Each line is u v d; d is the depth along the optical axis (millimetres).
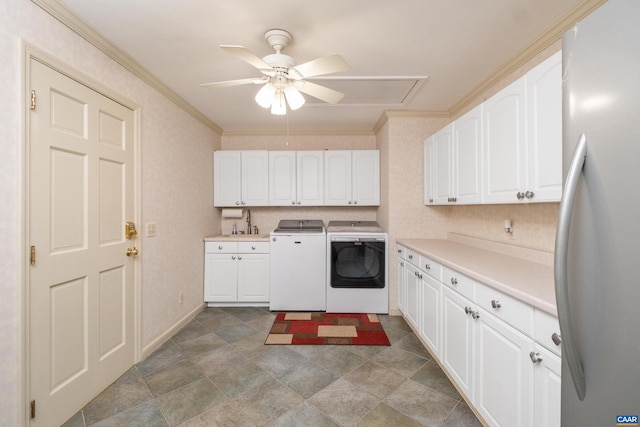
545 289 1139
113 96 1783
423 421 1496
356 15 1477
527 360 1078
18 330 1247
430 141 2709
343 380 1858
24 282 1259
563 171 755
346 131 3664
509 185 1550
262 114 3062
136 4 1389
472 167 1936
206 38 1679
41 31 1333
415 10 1438
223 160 3484
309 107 2842
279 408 1599
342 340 2420
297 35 1647
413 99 2617
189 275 2865
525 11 1451
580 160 681
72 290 1526
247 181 3484
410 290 2521
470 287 1507
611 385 635
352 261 3033
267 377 1894
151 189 2203
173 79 2211
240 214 3537
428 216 2965
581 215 704
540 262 1701
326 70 1468
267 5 1400
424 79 2197
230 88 2395
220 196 3488
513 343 1164
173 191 2543
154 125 2236
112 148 1791
